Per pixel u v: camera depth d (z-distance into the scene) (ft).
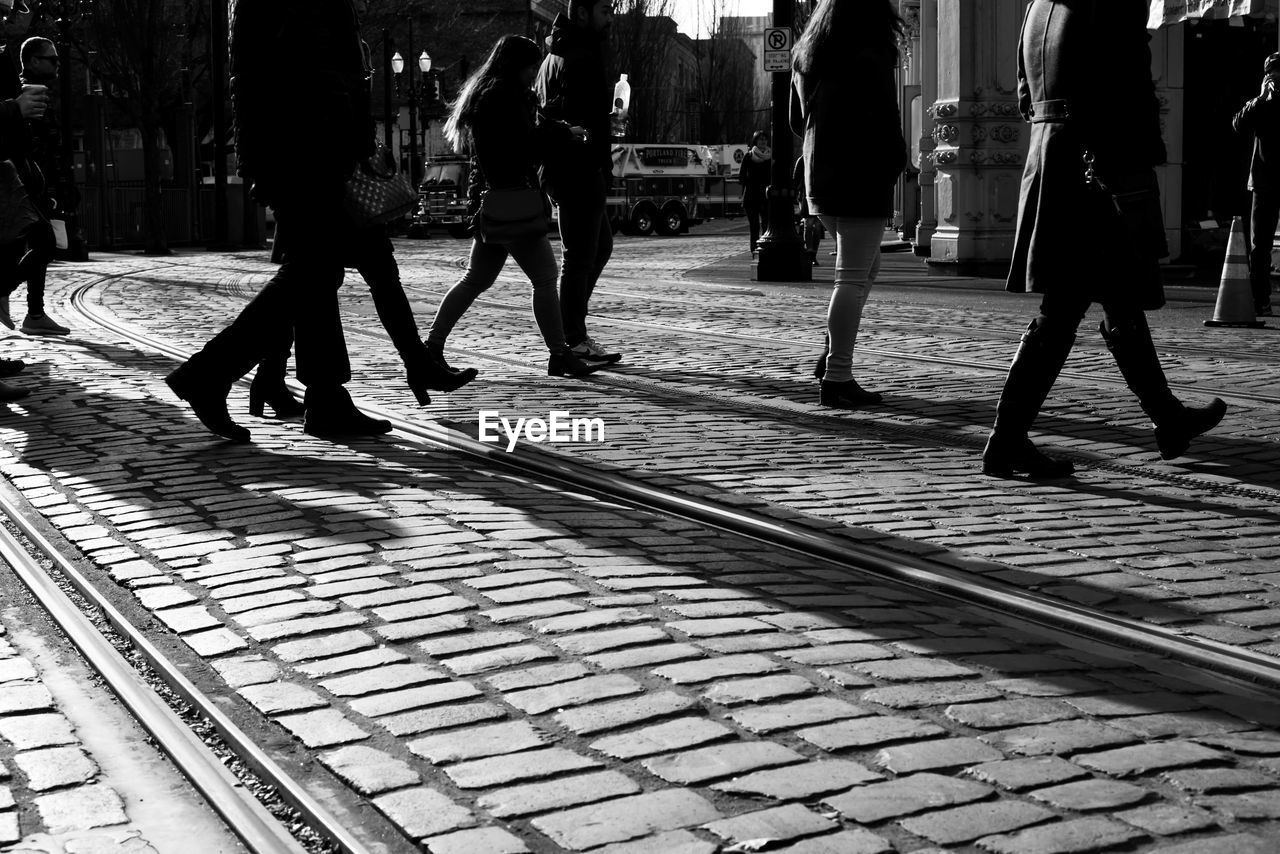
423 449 21.45
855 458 20.36
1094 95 17.76
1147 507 17.13
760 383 28.25
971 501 17.46
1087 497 17.71
